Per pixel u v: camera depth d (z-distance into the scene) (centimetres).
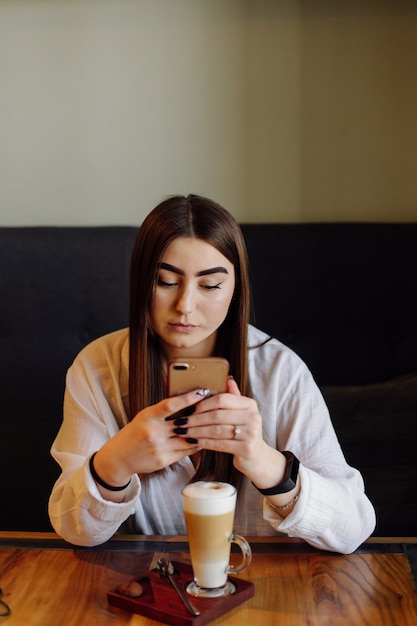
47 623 106
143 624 105
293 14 235
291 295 226
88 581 118
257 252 227
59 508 131
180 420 119
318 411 150
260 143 239
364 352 226
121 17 238
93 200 243
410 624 105
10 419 226
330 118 238
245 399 120
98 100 240
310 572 121
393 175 238
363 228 227
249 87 238
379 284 226
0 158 244
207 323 134
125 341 156
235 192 241
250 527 149
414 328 226
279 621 105
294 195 240
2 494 226
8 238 227
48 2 238
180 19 237
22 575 121
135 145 241
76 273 226
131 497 129
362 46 235
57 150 243
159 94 239
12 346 226
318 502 126
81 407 152
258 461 122
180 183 241
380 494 203
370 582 117
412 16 234
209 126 239
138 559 126
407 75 236
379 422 208
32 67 240
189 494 109
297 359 156
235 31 236
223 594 110
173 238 130
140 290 135
